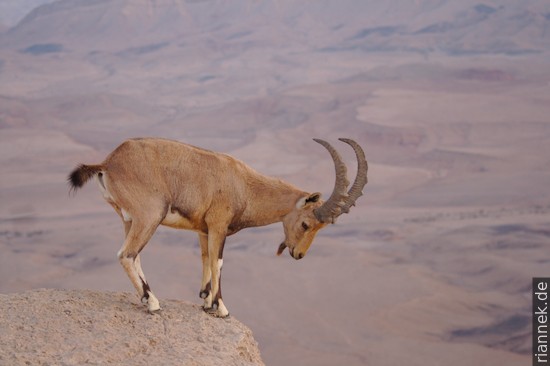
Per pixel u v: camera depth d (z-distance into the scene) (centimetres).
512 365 17388
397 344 19088
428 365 17675
